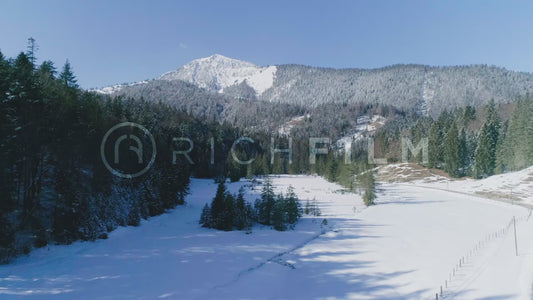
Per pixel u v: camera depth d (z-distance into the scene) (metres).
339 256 32.53
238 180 105.56
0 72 30.00
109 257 28.84
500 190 76.44
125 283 22.86
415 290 23.86
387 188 94.38
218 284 23.80
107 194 40.19
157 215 50.12
